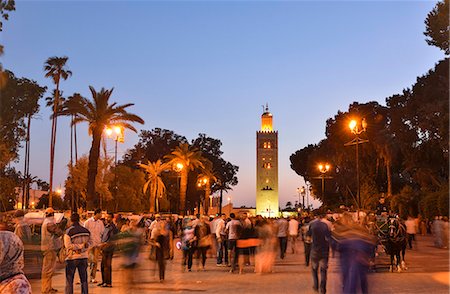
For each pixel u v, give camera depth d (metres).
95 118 36.56
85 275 11.52
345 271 10.16
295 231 29.06
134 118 38.06
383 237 18.05
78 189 73.12
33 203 99.31
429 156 56.53
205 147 117.81
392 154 67.00
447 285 14.59
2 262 6.52
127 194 80.50
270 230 18.61
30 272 17.55
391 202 59.84
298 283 15.55
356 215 20.25
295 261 23.61
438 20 36.94
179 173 69.44
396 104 60.97
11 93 48.12
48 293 13.51
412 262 21.62
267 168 130.50
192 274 18.12
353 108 73.31
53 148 60.91
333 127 76.88
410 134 58.31
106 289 14.27
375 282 14.59
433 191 57.56
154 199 77.06
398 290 13.67
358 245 10.10
